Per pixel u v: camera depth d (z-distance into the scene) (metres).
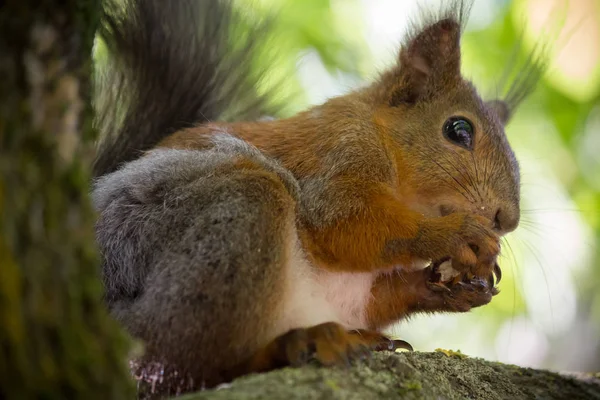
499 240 1.10
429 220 1.10
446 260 1.10
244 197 1.06
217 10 1.18
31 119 0.97
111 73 1.15
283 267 1.06
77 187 1.01
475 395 1.06
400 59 1.13
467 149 1.12
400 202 1.10
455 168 1.11
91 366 1.01
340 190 1.10
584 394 1.07
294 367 1.05
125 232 1.07
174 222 1.06
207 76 1.17
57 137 1.01
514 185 1.12
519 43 1.22
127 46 1.15
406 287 1.11
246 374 1.05
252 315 1.05
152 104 1.15
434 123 1.12
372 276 1.11
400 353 1.07
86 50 1.02
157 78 1.16
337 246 1.09
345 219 1.09
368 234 1.09
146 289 1.06
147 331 1.05
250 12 1.19
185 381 1.06
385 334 1.11
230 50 1.18
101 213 1.08
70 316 1.01
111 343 1.02
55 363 0.98
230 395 1.03
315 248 1.09
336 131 1.11
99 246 1.07
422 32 1.13
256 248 1.06
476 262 1.09
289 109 1.19
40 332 0.97
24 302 0.94
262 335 1.05
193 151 1.09
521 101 1.19
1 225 0.92
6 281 0.92
